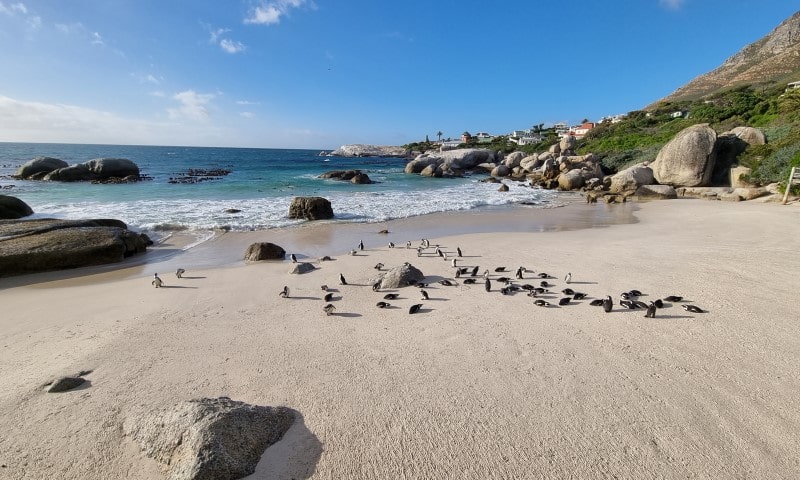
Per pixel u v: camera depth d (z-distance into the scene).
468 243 14.71
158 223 17.75
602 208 25.17
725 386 5.32
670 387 5.32
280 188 34.41
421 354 6.28
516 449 4.31
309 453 4.29
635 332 6.92
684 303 8.13
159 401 5.12
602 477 3.94
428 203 26.78
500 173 54.94
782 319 7.24
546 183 39.12
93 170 39.97
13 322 7.78
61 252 11.85
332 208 22.62
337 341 6.77
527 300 8.59
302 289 9.59
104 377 5.71
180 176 44.78
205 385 5.48
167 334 7.12
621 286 9.33
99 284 10.41
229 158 98.88
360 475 4.03
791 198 22.31
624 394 5.20
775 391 5.18
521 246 13.99
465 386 5.41
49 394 5.29
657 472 3.99
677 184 30.28
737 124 44.34
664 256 11.88
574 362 5.98
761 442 4.33
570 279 9.81
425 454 4.28
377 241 15.44
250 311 8.20
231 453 4.00
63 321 7.80
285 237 16.17
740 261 10.91
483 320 7.55
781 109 39.78
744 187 26.94
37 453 4.29
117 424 4.71
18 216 18.48
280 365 6.00
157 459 4.16
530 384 5.44
